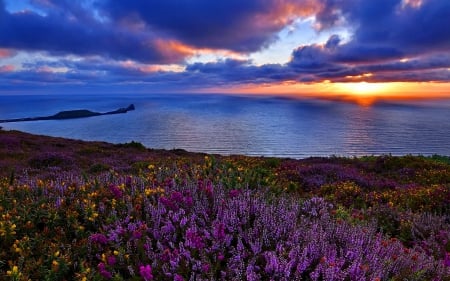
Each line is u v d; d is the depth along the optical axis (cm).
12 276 329
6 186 583
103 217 484
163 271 354
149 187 593
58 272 356
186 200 500
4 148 2780
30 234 430
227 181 643
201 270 352
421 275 402
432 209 979
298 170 1675
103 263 365
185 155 3044
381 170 2102
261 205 484
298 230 417
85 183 625
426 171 1891
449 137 17375
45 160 2070
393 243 504
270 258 351
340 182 1475
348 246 419
